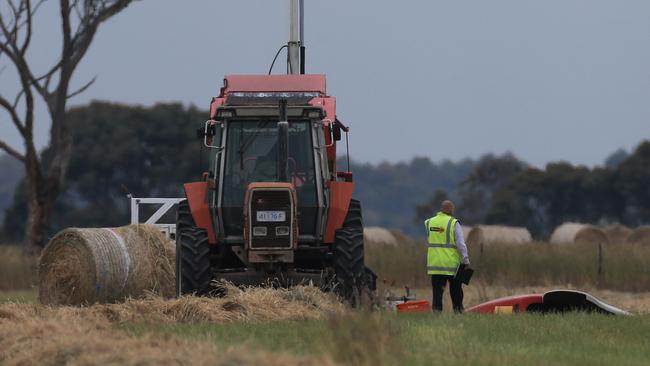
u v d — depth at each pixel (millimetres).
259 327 45250
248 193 57312
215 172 60219
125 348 36031
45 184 140750
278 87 65750
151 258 64750
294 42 78000
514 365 35531
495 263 107250
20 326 42688
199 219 60250
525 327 46562
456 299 59625
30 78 136250
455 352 37938
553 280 106062
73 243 62844
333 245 59625
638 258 106750
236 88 65500
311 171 60344
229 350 34344
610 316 52156
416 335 42469
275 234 57438
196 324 47938
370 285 60656
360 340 34312
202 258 59062
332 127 64062
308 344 39031
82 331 41594
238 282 59094
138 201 79250
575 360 37594
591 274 105688
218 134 60969
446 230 59219
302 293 54312
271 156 60281
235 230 60312
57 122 141250
